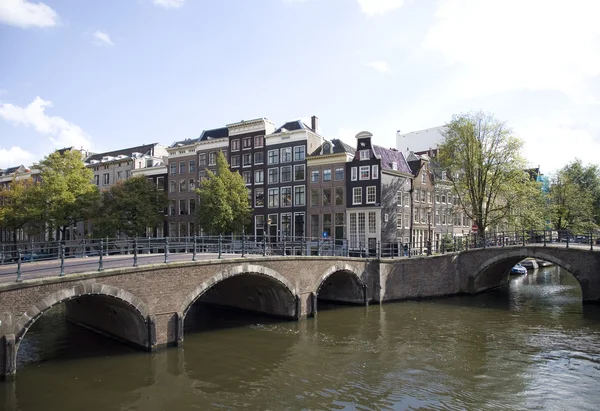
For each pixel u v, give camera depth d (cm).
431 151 5278
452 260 3100
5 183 6631
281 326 2133
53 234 5688
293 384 1347
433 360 1587
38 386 1306
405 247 3431
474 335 1948
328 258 2427
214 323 2216
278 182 4350
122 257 2186
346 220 3922
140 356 1587
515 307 2653
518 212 3481
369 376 1419
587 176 5247
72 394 1252
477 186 3609
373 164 3797
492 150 3516
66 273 1396
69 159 3744
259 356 1628
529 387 1328
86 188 3772
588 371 1470
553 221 4628
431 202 4528
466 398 1245
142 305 1570
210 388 1312
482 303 2798
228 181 3838
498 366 1520
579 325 2147
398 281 2830
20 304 1254
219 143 4756
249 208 3938
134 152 5806
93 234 3966
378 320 2264
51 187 3522
